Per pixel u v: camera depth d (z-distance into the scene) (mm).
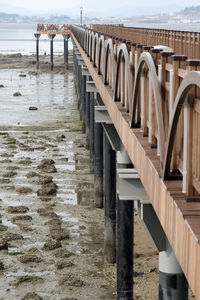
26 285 19266
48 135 44031
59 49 174125
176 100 6359
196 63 6289
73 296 18578
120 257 16781
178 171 7660
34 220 25266
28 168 33969
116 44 16109
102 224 24906
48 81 82500
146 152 9031
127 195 10578
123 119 12242
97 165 26734
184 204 6523
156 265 20266
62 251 21734
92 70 26109
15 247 22312
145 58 8602
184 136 6797
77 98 61969
